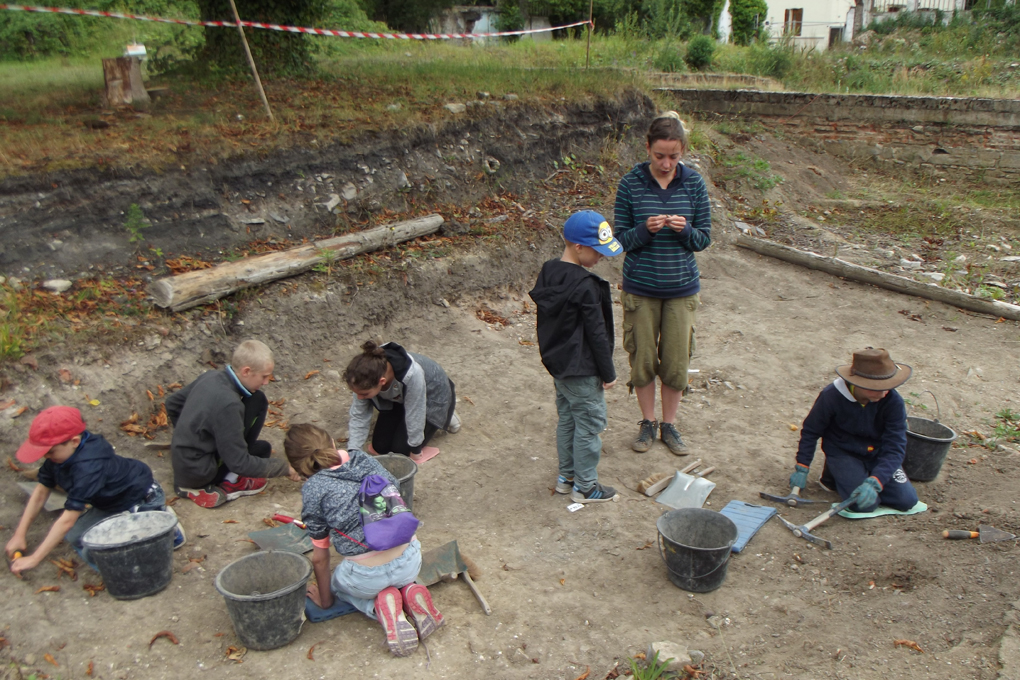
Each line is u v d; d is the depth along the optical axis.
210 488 4.41
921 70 16.03
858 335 7.09
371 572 3.33
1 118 6.96
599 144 9.78
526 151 8.76
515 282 7.66
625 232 4.71
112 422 4.82
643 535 4.28
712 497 4.66
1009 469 4.86
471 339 6.74
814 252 9.04
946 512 4.31
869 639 3.37
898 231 9.94
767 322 7.50
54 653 3.29
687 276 4.75
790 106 13.10
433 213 7.53
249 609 3.21
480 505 4.62
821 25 26.84
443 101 8.55
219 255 6.15
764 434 5.55
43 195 5.51
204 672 3.24
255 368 4.25
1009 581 3.59
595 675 3.29
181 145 6.39
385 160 7.43
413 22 23.12
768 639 3.44
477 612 3.66
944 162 12.16
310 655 3.35
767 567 3.97
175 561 3.91
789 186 11.35
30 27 13.79
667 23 21.00
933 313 7.55
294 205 6.76
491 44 17.52
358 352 6.20
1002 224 10.05
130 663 3.28
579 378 4.19
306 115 7.53
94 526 3.56
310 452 3.30
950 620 3.41
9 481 4.19
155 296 5.45
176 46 11.13
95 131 6.60
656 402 5.99
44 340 4.86
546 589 3.84
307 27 9.34
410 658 3.36
